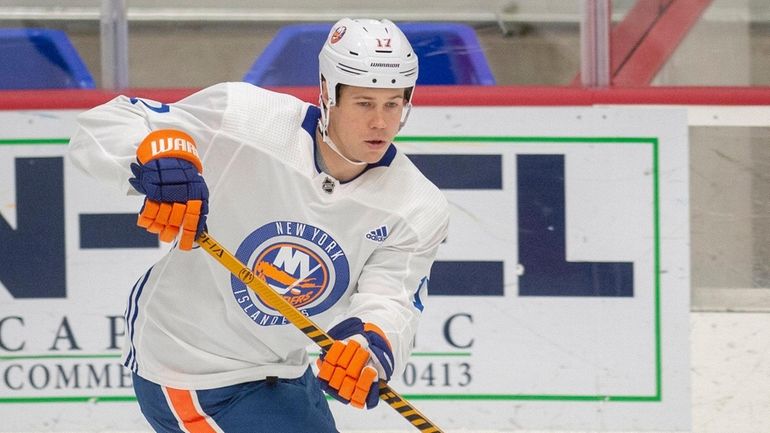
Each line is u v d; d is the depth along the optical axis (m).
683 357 12.73
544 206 12.73
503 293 12.77
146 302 8.66
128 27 13.37
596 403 12.77
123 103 8.38
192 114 8.23
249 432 8.70
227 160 8.15
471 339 12.77
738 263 12.94
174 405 8.78
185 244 7.53
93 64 13.41
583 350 12.79
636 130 12.70
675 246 12.72
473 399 12.79
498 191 12.74
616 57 13.23
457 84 13.45
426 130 12.73
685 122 12.70
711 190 12.97
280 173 8.16
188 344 8.65
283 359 8.99
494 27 13.35
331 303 8.70
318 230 8.34
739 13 13.20
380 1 13.44
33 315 12.79
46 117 12.76
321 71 7.99
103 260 12.76
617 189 12.73
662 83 13.28
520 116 12.70
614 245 12.73
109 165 8.00
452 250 12.77
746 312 12.89
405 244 8.48
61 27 13.37
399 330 8.18
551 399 12.77
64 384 12.80
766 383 12.71
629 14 13.17
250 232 8.34
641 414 12.77
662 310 12.73
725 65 13.27
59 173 12.76
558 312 12.77
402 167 8.50
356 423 12.78
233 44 13.42
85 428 12.79
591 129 12.70
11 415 12.82
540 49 13.28
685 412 12.72
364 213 8.30
